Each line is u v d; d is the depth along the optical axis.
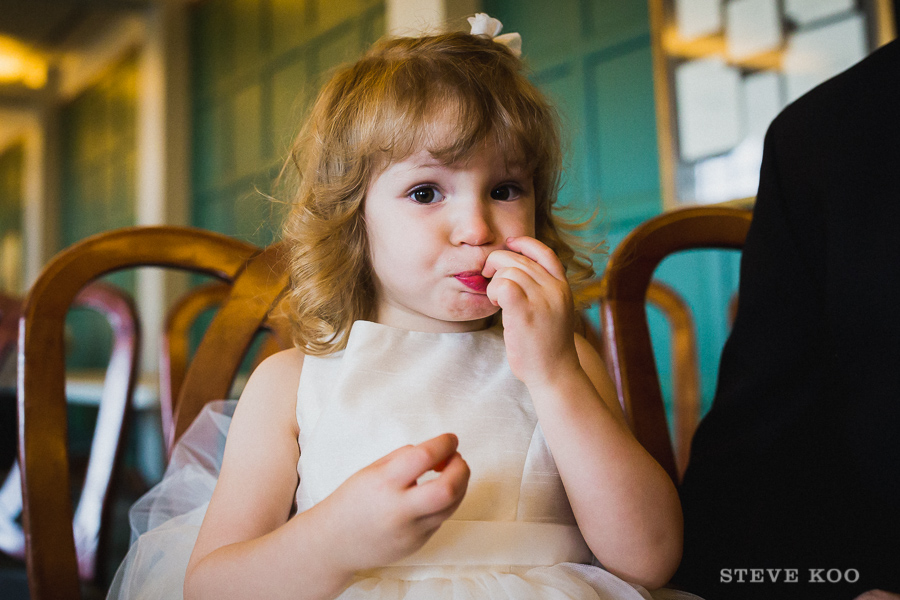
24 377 0.77
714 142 2.24
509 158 0.69
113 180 5.67
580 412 0.63
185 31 4.94
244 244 0.97
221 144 4.62
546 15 2.82
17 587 1.59
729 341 0.78
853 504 0.67
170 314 1.45
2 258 7.84
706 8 2.25
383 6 3.32
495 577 0.62
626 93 2.55
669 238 1.01
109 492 1.17
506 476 0.67
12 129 7.15
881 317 0.64
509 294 0.62
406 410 0.68
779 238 0.75
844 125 0.71
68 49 6.03
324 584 0.55
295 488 0.72
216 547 0.65
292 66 3.99
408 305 0.71
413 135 0.67
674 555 0.64
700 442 0.76
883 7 1.86
